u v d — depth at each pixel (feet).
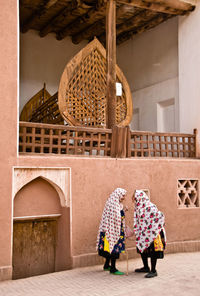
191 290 14.78
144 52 32.24
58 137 19.83
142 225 16.81
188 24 26.12
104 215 17.52
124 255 20.80
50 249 20.25
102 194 20.40
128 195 21.22
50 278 17.24
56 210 19.98
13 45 18.33
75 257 19.11
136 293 14.55
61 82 22.89
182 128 26.30
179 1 24.62
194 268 18.37
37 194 19.40
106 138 21.22
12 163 17.85
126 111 25.46
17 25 18.53
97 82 24.53
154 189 22.17
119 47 35.55
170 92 28.94
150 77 31.37
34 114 28.53
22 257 19.38
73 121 23.22
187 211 23.20
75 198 19.57
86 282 16.35
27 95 32.32
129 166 21.45
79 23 30.55
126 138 21.70
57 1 27.35
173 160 23.09
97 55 24.52
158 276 16.90
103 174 20.54
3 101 17.88
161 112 30.22
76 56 23.49
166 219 22.39
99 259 19.90
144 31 32.12
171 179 22.85
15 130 18.08
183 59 26.48
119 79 25.40
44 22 31.45
